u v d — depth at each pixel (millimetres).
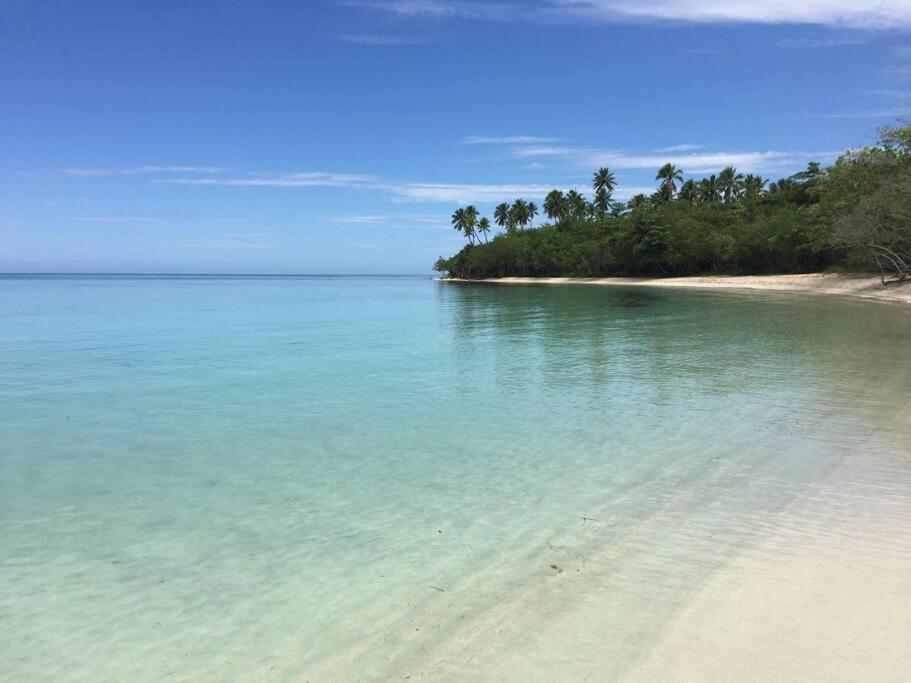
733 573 5090
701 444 9055
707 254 73688
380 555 5641
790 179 81812
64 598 4973
